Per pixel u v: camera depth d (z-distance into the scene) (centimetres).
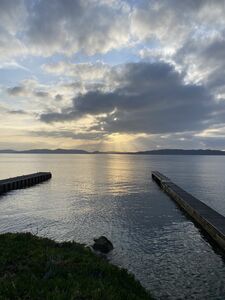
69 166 14688
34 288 895
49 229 2492
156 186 5888
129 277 1184
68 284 939
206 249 1980
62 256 1307
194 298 1305
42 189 5391
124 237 2245
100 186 5912
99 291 895
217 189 5441
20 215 3069
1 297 829
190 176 8456
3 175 9131
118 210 3347
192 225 2641
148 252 1905
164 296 1320
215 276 1547
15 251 1358
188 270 1622
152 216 3022
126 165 15950
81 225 2633
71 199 4200
